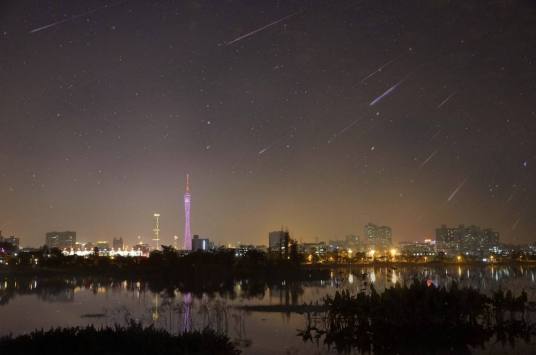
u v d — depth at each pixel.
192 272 91.06
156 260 102.12
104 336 22.17
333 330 30.83
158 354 20.59
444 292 30.17
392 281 72.06
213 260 97.69
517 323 30.77
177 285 72.62
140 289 65.50
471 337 28.73
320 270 108.00
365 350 26.34
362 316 30.28
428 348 26.62
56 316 39.62
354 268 130.62
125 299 52.47
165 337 22.45
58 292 61.72
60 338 21.66
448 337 28.67
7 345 21.19
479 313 30.30
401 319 28.75
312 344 27.73
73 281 81.69
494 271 117.25
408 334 28.70
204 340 22.42
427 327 28.75
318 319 35.62
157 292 60.91
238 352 23.98
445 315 29.28
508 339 28.39
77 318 38.41
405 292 30.17
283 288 65.00
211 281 79.38
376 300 30.64
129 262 107.56
